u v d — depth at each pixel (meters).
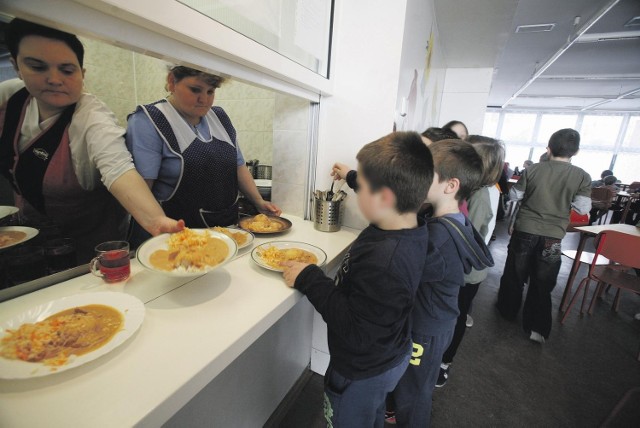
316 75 1.20
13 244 0.77
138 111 1.03
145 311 0.64
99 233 1.13
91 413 0.43
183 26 0.63
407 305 0.71
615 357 1.89
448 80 3.74
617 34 3.53
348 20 1.30
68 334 0.55
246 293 0.78
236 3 0.81
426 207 1.31
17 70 0.75
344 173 1.35
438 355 1.07
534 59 4.84
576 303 2.54
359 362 0.79
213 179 1.18
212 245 0.81
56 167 0.92
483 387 1.62
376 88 1.30
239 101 2.21
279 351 1.33
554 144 1.96
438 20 2.25
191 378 0.51
